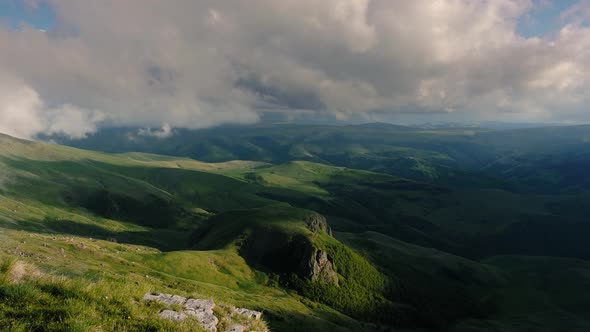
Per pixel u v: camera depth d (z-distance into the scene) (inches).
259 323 831.7
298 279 6486.2
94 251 4473.4
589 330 6889.8
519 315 7844.5
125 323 582.9
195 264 5826.8
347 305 6176.2
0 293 530.3
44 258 3147.1
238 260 6619.1
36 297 547.8
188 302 762.8
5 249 3122.5
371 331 5447.8
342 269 7032.5
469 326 6993.1
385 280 7386.8
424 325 6574.8
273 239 7342.5
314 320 4195.4
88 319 536.7
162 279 4138.8
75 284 615.5
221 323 732.0
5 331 463.2
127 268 4242.1
